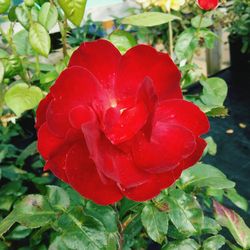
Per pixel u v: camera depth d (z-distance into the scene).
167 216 0.27
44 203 0.26
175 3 0.30
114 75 0.19
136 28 0.61
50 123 0.17
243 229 0.31
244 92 0.99
